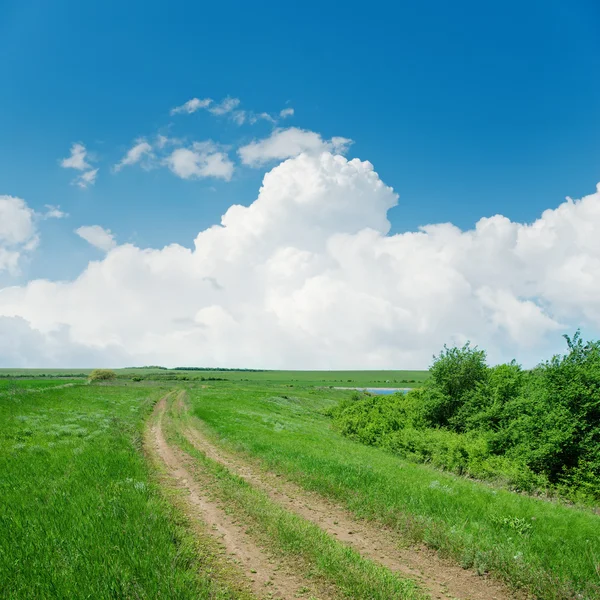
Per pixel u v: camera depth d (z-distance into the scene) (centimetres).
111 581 660
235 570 805
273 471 1691
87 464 1430
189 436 2575
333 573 785
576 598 748
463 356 3362
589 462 1988
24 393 3275
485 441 2420
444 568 873
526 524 1073
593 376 2095
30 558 733
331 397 9925
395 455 2839
